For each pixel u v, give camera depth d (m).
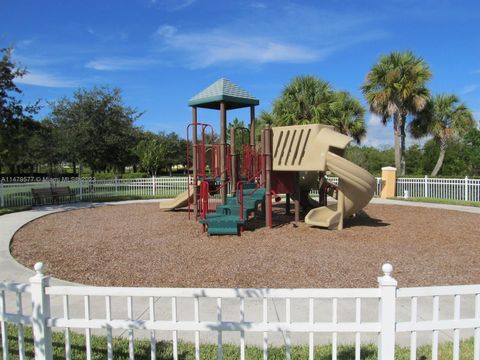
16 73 15.34
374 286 5.68
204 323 2.97
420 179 19.50
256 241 8.73
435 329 3.00
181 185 21.25
